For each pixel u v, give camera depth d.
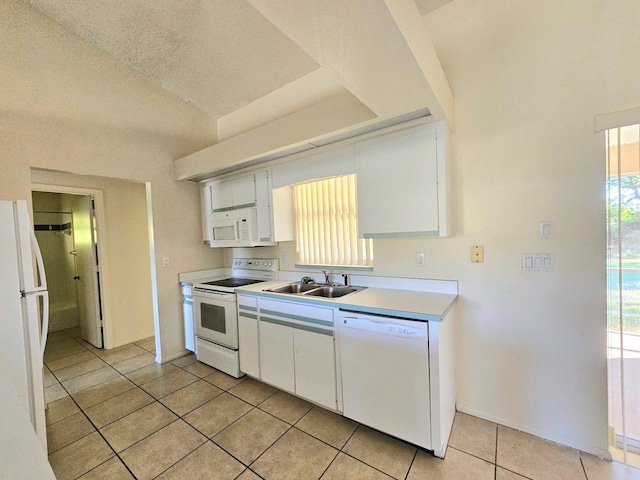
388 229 1.99
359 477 1.55
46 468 0.83
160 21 2.28
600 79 1.55
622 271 1.56
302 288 2.69
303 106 2.81
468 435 1.82
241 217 2.96
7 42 2.16
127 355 3.34
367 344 1.81
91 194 3.46
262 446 1.81
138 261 3.88
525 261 1.79
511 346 1.86
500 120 1.82
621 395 1.57
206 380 2.69
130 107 2.87
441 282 2.08
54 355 3.36
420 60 1.21
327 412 2.15
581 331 1.66
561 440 1.73
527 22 1.71
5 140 2.16
